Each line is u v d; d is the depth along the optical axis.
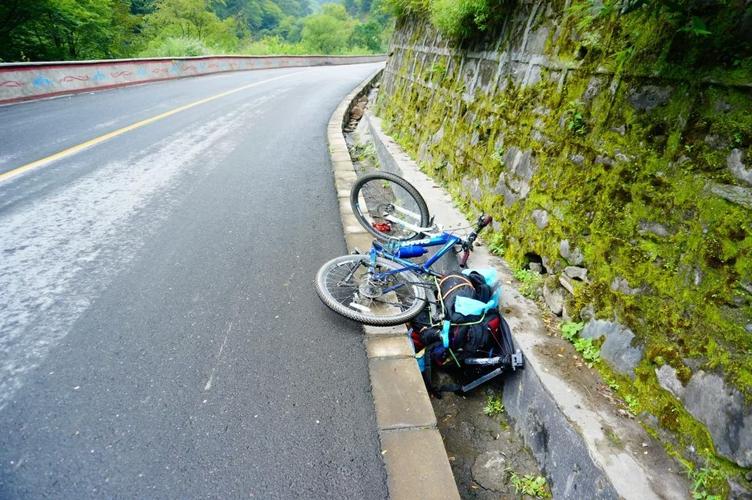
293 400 2.51
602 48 3.12
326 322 3.21
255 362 2.78
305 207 5.27
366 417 2.42
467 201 4.92
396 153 7.37
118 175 5.87
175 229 4.45
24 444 2.15
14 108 9.48
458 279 3.32
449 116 6.10
